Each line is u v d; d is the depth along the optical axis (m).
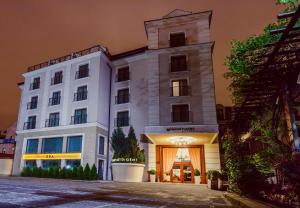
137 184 15.45
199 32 22.73
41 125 25.23
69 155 21.81
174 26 23.70
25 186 9.73
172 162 21.27
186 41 22.80
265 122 8.23
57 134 23.42
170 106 20.95
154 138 20.08
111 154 22.62
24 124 26.58
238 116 9.23
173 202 6.70
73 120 23.47
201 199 7.90
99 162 21.72
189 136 19.30
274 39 7.67
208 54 21.55
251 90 6.84
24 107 27.48
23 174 22.52
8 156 26.31
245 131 9.77
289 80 6.04
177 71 21.91
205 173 20.00
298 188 4.38
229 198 7.96
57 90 25.72
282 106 6.66
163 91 21.58
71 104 24.09
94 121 21.94
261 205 5.35
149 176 20.25
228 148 10.08
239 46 8.56
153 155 21.14
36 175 21.61
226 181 12.17
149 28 24.28
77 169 19.97
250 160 8.59
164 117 20.77
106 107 24.02
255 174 7.56
